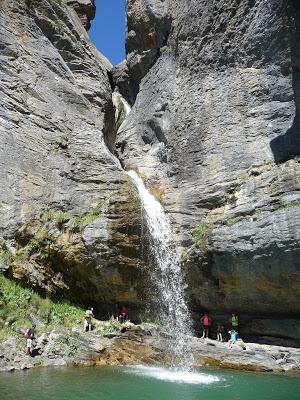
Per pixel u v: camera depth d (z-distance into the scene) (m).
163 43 29.48
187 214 20.97
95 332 17.48
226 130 21.69
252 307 18.72
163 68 27.89
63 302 19.55
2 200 19.77
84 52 28.86
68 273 20.03
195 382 13.77
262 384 13.67
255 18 22.30
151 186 23.28
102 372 14.67
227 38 23.41
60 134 23.19
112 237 19.52
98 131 24.48
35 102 23.08
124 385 12.91
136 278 19.75
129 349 16.83
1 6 24.20
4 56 22.89
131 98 33.00
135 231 19.69
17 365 14.91
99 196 21.28
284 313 18.16
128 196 20.14
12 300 17.58
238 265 17.95
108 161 22.59
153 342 17.16
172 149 23.83
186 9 26.83
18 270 18.44
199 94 23.77
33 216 20.16
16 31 24.22
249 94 21.72
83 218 20.66
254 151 20.34
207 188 20.84
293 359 16.36
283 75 20.94
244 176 19.86
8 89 22.22
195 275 19.56
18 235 19.44
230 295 18.91
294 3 19.28
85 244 19.62
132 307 20.31
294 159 18.58
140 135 26.81
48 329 17.20
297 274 16.56
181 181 22.33
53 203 21.00
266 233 17.16
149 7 30.08
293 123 19.73
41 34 25.88
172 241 20.75
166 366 16.42
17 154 21.02
